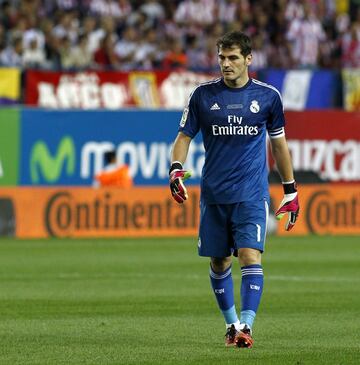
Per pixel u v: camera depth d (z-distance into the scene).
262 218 32.56
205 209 33.00
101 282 51.81
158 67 97.88
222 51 32.22
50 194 78.56
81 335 35.12
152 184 82.81
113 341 33.81
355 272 56.91
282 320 39.12
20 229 78.12
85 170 81.69
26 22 96.38
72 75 88.81
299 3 108.75
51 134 81.00
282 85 94.25
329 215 83.56
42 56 95.75
